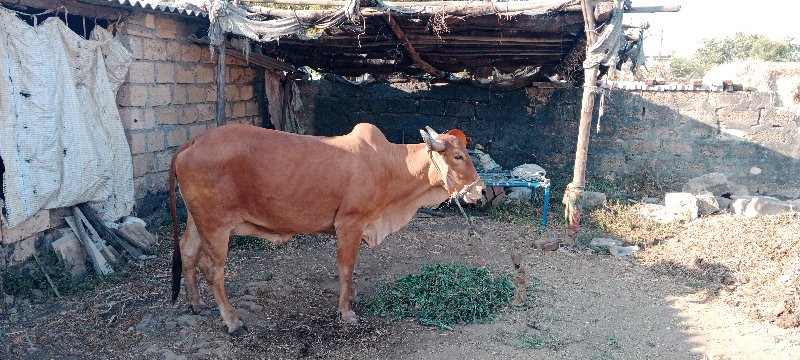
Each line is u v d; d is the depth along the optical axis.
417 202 5.84
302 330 5.33
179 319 5.35
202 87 9.26
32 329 5.18
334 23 7.40
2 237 5.83
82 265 6.57
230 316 5.17
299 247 7.70
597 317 5.80
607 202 9.92
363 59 11.16
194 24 8.74
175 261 5.09
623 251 7.83
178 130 8.72
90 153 6.79
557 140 11.59
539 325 5.56
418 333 5.36
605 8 6.73
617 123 11.05
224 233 5.02
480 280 6.20
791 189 10.43
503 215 9.55
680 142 10.77
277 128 11.68
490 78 12.18
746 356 5.04
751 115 10.39
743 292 6.39
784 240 7.51
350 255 5.40
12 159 5.84
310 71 14.51
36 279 5.94
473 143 12.15
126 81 7.52
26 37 6.02
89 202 6.92
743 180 10.59
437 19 7.29
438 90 12.18
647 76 16.84
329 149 5.16
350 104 12.70
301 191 5.07
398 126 12.55
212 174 4.82
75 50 6.63
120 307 5.66
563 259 7.53
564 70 10.49
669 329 5.57
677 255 7.59
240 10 7.74
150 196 8.17
